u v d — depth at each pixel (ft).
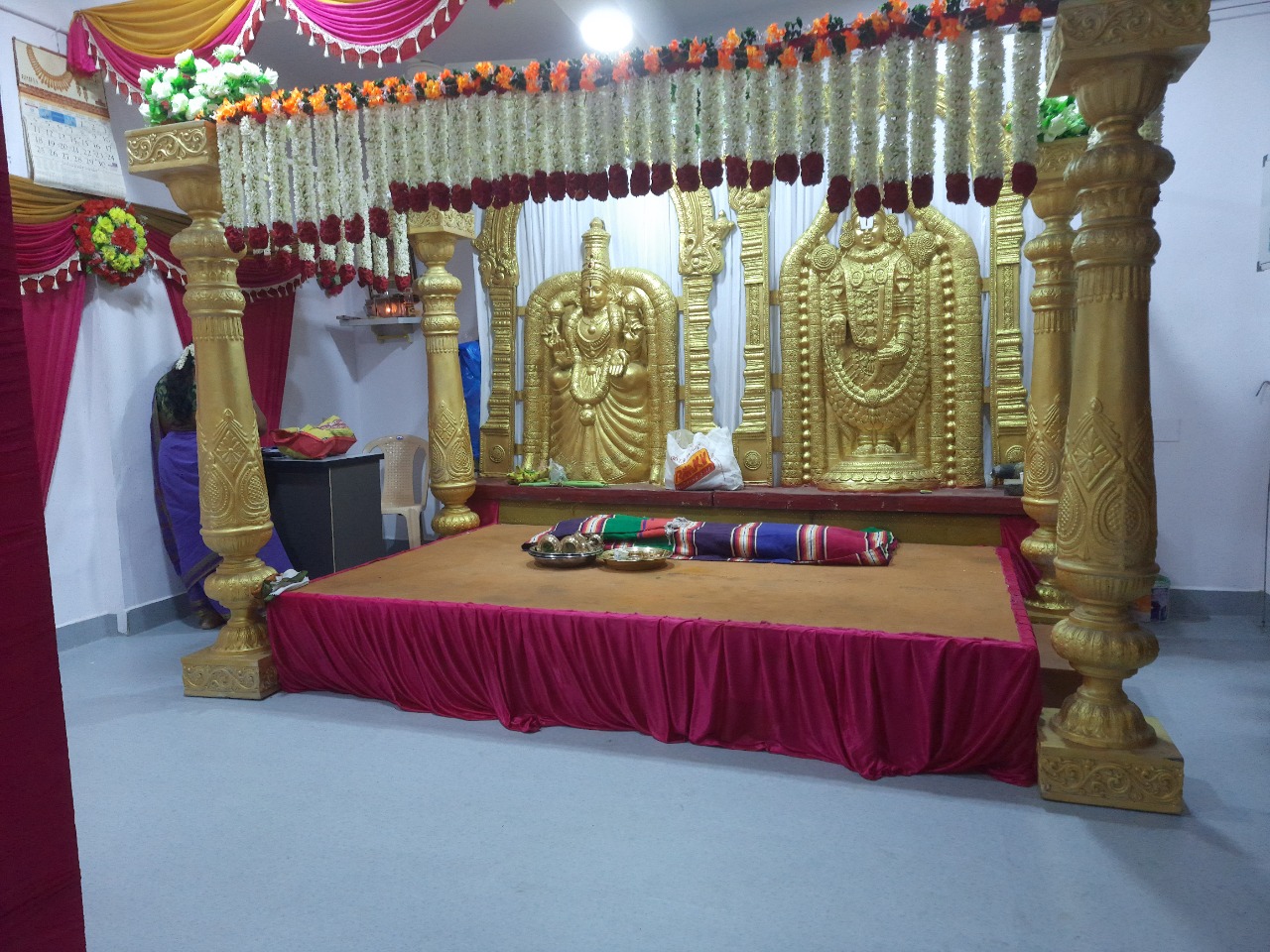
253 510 12.82
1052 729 9.28
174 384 16.05
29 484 3.62
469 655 11.65
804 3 16.67
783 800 9.20
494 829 8.73
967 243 15.81
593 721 11.21
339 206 11.71
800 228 16.92
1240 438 15.08
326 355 21.09
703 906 7.36
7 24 13.94
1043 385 13.03
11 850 3.51
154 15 13.51
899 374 16.42
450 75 10.77
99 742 11.10
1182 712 11.34
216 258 12.28
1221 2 14.47
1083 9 8.07
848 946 6.81
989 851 8.13
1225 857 7.93
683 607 11.44
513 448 19.33
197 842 8.59
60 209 14.58
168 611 16.99
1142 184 8.29
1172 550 15.64
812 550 14.03
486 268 19.10
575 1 14.16
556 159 10.69
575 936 6.99
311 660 12.64
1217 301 14.98
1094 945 6.77
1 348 3.48
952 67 9.05
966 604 11.28
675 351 17.92
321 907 7.47
